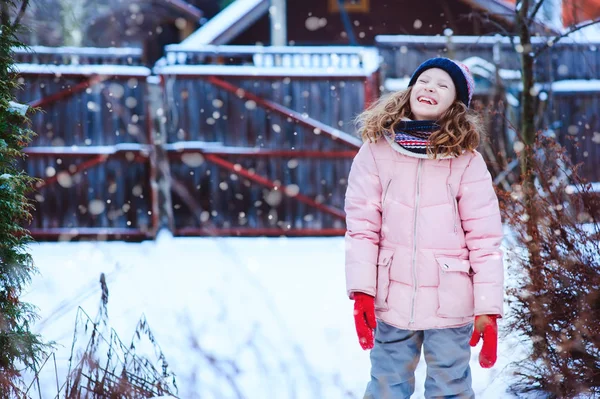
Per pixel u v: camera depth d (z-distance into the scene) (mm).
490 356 3104
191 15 20766
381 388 3248
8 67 3641
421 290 3215
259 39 18359
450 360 3205
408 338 3279
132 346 3619
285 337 5109
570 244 3854
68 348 4590
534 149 4246
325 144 11203
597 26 6008
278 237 11211
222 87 11078
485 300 3145
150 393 3436
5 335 3404
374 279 3244
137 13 19859
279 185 11195
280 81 11141
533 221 3922
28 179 3648
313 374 3768
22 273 3566
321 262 8977
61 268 7973
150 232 10906
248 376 3992
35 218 10805
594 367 3678
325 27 18875
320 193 11258
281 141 11180
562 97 11383
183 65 11109
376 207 3332
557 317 3777
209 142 11117
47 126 10734
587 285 3762
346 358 4582
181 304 6148
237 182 11164
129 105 10828
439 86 3367
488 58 11203
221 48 11398
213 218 11164
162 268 8188
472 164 3299
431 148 3236
